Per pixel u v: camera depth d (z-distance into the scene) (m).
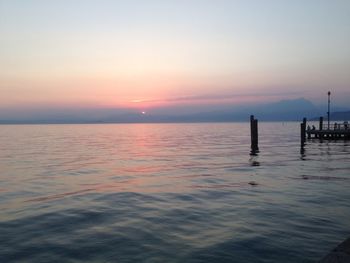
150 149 54.53
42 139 89.94
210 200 17.14
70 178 25.42
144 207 15.84
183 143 67.81
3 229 12.61
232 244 10.80
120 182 23.41
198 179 24.03
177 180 23.86
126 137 100.19
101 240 11.34
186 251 10.34
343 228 12.28
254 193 18.70
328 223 12.89
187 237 11.55
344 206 15.51
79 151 51.50
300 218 13.57
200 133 119.12
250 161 34.41
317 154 39.59
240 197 17.73
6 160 38.59
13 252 10.38
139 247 10.70
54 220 13.73
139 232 12.12
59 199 17.84
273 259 9.70
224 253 10.13
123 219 13.80
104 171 29.39
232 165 31.58
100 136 108.31
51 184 22.75
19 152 49.72
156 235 11.79
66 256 10.06
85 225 13.02
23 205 16.53
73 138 95.38
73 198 18.09
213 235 11.70
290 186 20.59
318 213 14.32
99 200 17.48
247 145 57.16
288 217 13.75
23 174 27.62
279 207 15.40
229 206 15.78
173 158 39.56
